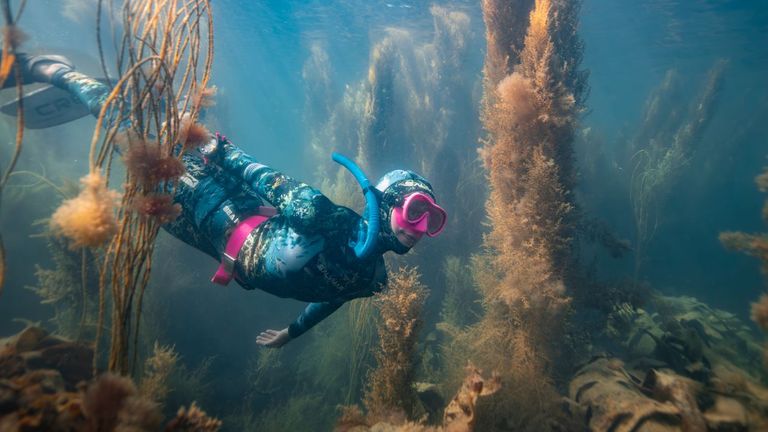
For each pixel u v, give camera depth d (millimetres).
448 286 7367
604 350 4941
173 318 7652
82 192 1470
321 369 7031
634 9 17172
